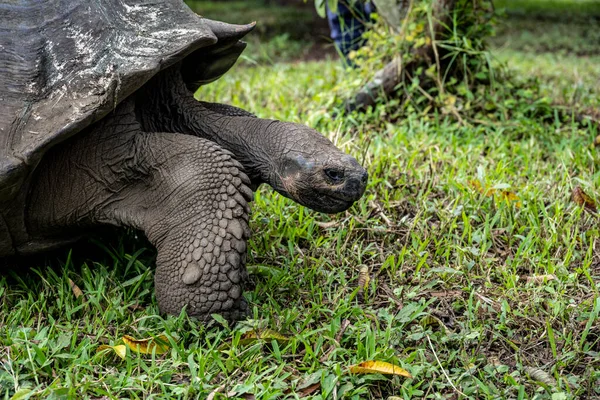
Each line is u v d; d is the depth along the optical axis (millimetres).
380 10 4801
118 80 2461
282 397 2234
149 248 3039
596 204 3414
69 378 2197
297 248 3074
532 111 4734
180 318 2490
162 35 2645
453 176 3715
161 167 2588
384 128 4613
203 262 2471
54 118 2424
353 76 5023
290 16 11727
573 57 8523
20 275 2920
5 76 2504
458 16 4852
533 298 2691
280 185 2732
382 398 2279
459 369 2354
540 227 3188
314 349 2455
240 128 2840
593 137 4305
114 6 2689
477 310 2637
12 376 2240
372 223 3270
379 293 2832
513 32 10961
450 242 3098
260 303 2713
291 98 5191
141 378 2242
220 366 2312
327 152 2621
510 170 3820
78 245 3070
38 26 2594
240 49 3082
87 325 2533
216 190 2520
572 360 2406
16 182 2387
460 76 4949
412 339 2479
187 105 2928
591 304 2658
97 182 2656
